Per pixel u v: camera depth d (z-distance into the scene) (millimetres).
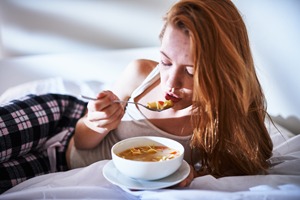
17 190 803
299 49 1400
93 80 2057
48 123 1046
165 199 663
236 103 835
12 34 2176
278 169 873
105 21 2139
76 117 1225
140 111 1007
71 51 2215
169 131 981
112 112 759
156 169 638
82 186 762
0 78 2059
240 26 824
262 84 1605
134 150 765
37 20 2148
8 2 2113
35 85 1722
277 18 1493
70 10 2125
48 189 741
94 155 1036
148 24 2121
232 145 879
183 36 713
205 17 732
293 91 1465
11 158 915
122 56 2027
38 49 2209
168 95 841
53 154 1030
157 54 2016
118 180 678
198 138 872
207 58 735
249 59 872
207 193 665
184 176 700
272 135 1297
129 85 1059
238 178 803
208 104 783
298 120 1454
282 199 639
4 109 919
